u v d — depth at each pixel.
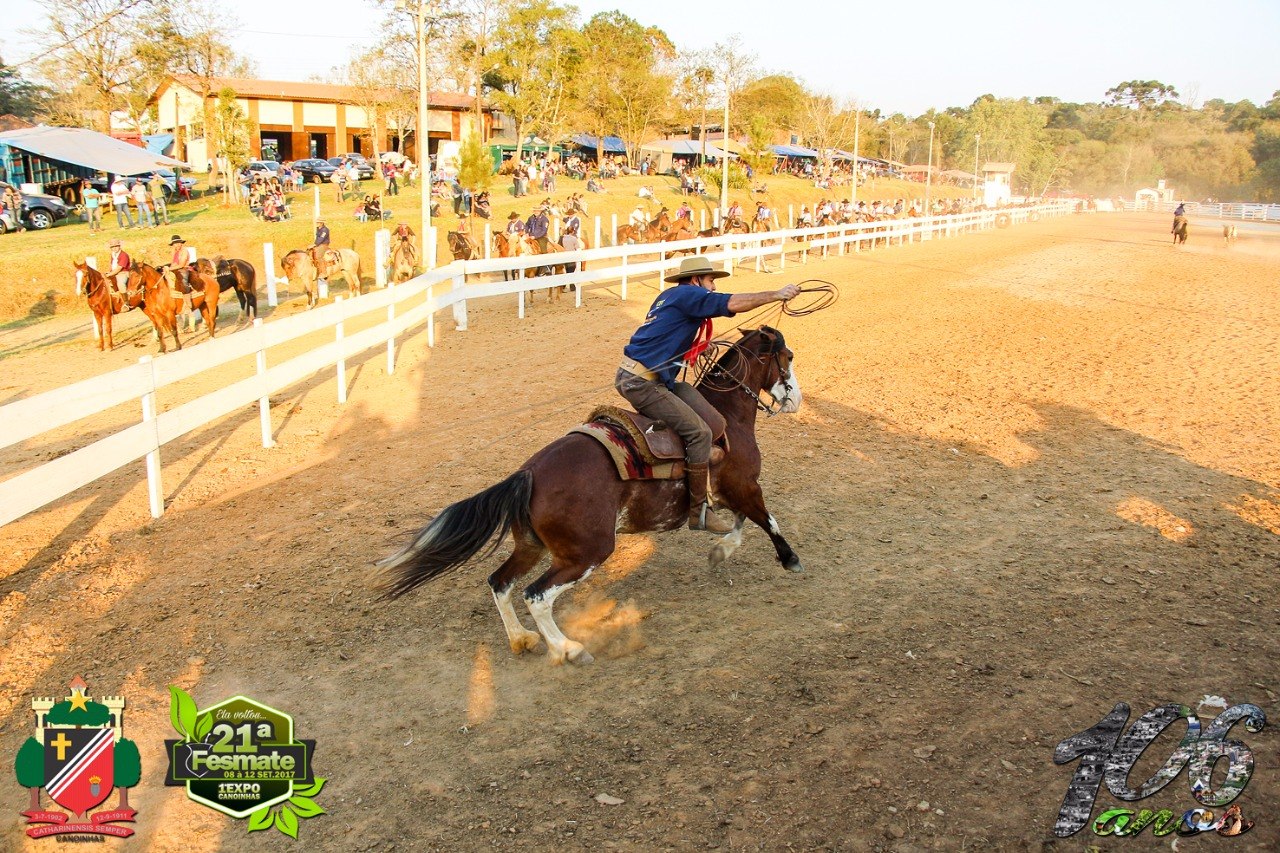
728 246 26.20
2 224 30.16
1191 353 14.85
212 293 17.62
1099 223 58.34
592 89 58.38
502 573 5.58
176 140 49.59
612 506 5.32
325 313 11.14
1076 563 6.95
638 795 4.34
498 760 4.65
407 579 5.07
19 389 13.77
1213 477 8.92
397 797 4.39
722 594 6.51
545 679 5.40
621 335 16.50
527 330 17.03
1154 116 140.25
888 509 8.13
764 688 5.23
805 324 17.70
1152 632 5.80
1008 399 11.98
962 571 6.84
